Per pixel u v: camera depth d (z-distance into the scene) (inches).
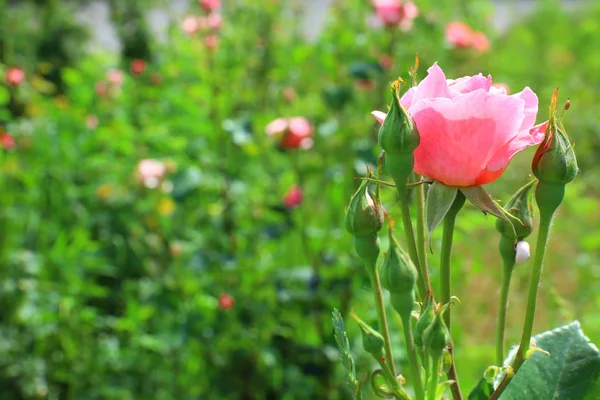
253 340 77.9
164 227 89.8
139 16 127.0
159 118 107.4
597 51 186.4
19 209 96.8
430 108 28.5
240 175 90.0
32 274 90.9
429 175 29.2
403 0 87.0
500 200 31.6
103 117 114.0
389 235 29.4
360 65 82.4
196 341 79.4
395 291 29.4
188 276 84.0
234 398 79.4
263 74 104.5
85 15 209.2
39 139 107.9
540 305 93.7
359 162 77.4
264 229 79.8
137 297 91.9
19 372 84.4
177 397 80.5
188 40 109.8
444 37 99.3
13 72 110.8
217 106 88.7
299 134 76.7
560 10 199.3
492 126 28.4
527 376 30.3
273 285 78.3
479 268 91.7
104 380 83.1
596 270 99.0
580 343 30.5
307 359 78.1
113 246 94.7
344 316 76.4
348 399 76.4
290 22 119.9
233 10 107.4
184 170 82.0
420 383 29.6
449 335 28.9
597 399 30.0
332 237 80.3
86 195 101.9
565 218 114.3
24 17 151.9
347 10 97.6
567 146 29.0
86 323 87.7
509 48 179.6
